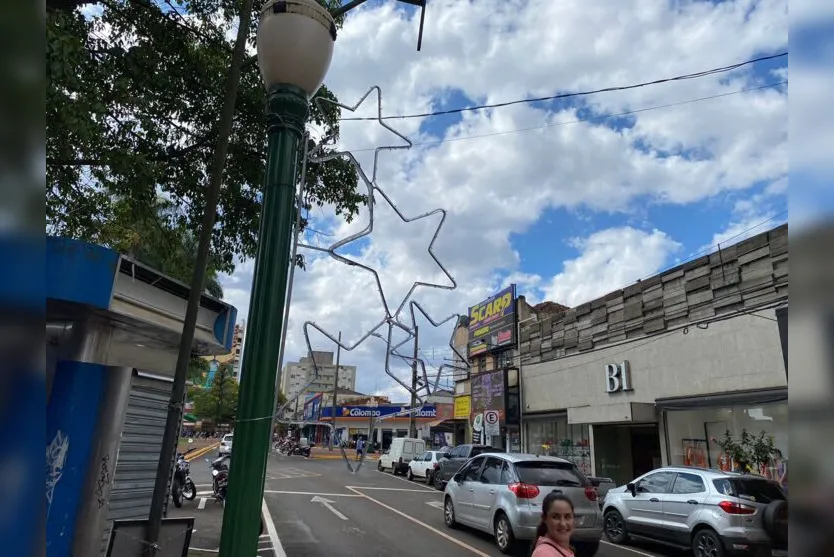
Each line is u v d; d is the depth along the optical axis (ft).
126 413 15.96
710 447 49.39
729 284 48.91
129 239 32.68
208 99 25.99
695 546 30.81
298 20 10.39
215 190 14.17
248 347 9.25
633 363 58.90
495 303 89.71
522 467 32.94
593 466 62.90
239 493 8.66
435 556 30.81
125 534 12.06
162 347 19.04
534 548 12.57
